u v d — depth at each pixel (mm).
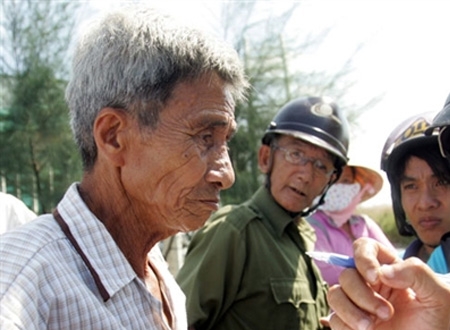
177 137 1238
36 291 1100
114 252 1250
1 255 1135
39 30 7648
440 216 1985
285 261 2322
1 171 7605
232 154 7656
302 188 2451
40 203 7582
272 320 2238
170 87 1228
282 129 2527
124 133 1252
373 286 1134
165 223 1312
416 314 1099
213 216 2410
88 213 1260
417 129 1982
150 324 1269
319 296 2424
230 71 1295
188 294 2207
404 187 2049
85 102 1271
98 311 1165
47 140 7602
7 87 7676
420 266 1059
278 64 7781
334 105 2689
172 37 1234
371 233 3604
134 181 1266
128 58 1222
